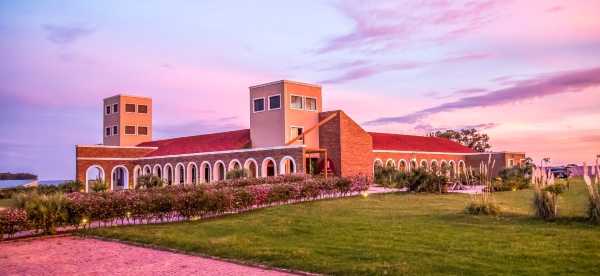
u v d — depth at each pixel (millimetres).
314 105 43688
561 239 11945
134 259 11508
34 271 10508
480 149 93250
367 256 10617
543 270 8977
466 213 17734
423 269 9289
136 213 18172
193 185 27000
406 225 15133
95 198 17672
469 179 36219
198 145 50562
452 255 10445
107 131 66625
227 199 20328
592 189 14852
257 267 10266
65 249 13281
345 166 41375
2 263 11469
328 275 9328
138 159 54812
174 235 14727
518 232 13203
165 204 18656
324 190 26750
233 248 12047
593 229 13422
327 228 15133
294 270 9805
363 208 20953
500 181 35281
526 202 23266
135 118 65625
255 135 43938
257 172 39969
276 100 41938
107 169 52688
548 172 16500
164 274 9789
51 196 16906
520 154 62125
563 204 20672
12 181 62906
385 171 41156
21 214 15336
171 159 50000
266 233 14734
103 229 16688
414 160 53562
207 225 17109
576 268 9078
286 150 37625
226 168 42938
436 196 26797
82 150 50906
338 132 41500
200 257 11547
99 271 10281
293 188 24453
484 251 10750
